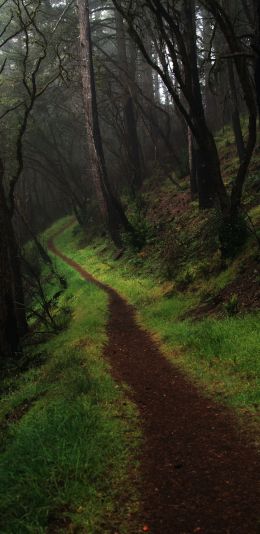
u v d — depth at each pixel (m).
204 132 12.84
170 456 4.85
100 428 5.37
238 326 8.75
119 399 6.55
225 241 12.70
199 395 6.59
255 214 14.26
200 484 4.27
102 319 13.05
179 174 27.09
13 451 5.12
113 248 25.98
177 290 13.85
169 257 17.14
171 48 12.59
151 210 24.95
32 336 15.47
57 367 9.11
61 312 16.98
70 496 4.11
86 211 37.53
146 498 4.11
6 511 4.05
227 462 4.62
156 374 7.88
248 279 10.89
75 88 30.62
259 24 10.62
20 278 16.09
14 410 7.75
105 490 4.25
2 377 11.15
